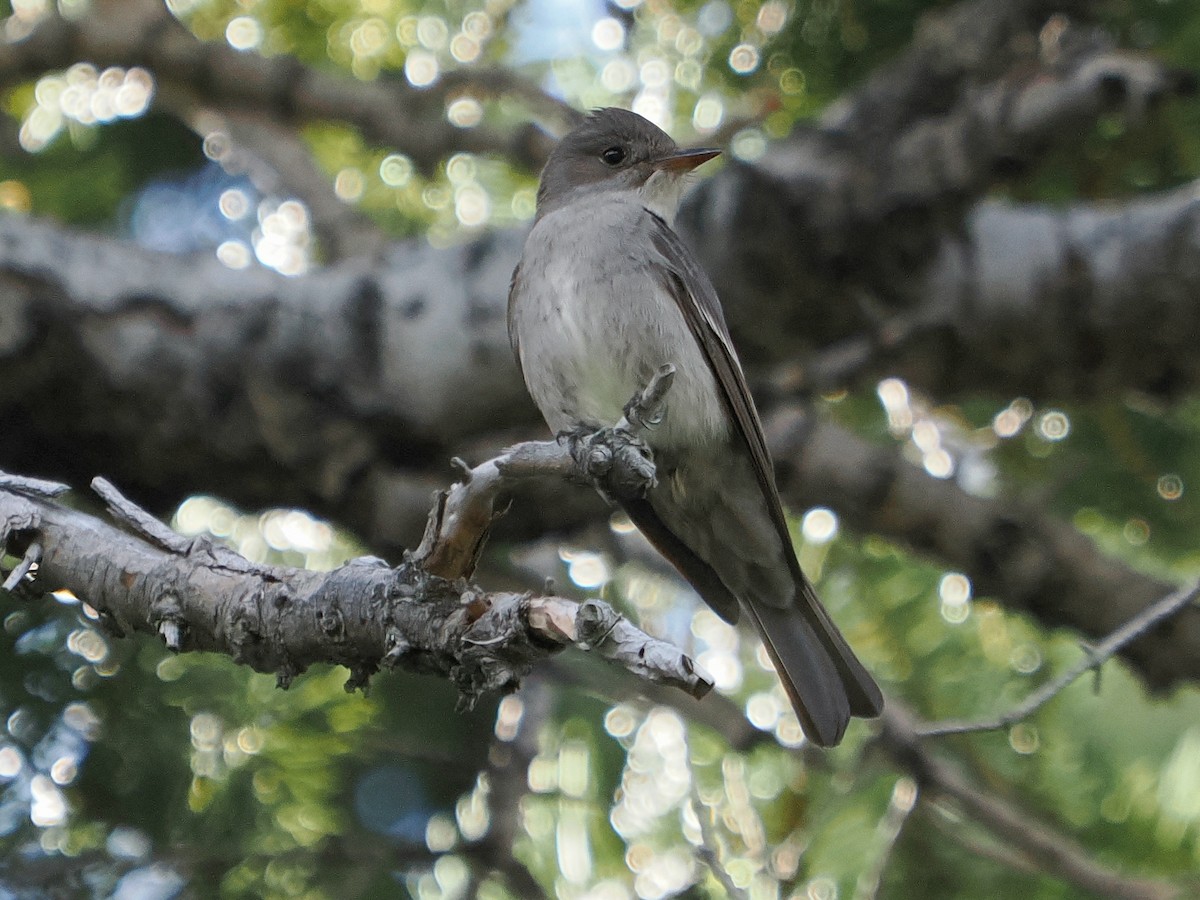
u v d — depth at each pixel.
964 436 11.69
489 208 12.73
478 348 9.66
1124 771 9.44
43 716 7.88
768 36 10.53
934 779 8.75
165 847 7.85
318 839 8.17
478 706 9.09
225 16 12.34
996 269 9.86
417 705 9.06
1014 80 9.17
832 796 9.25
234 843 7.91
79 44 10.53
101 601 6.02
